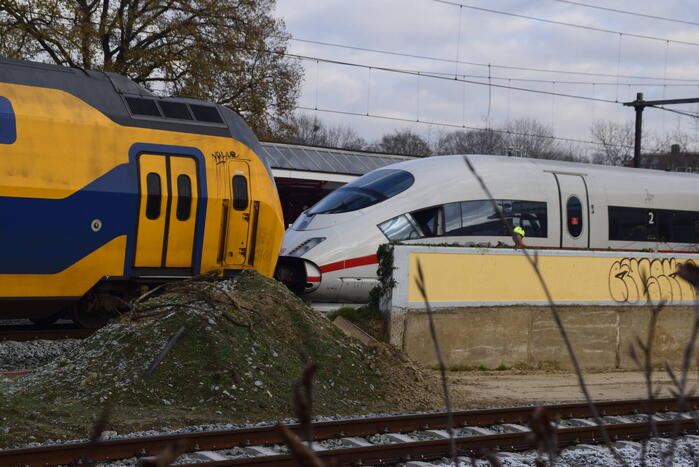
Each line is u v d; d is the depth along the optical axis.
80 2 30.42
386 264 13.87
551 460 1.67
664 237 22.19
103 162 14.11
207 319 10.60
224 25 32.25
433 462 7.98
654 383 14.48
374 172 19.64
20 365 12.73
